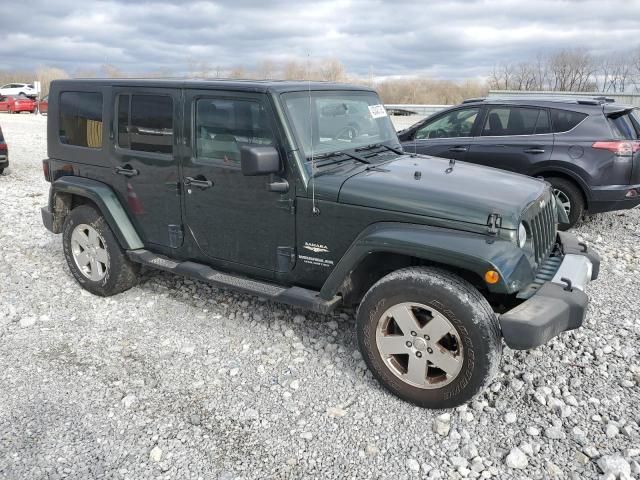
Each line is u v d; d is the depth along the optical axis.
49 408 3.40
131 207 4.66
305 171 3.66
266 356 4.00
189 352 4.07
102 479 2.83
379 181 3.54
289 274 3.91
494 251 3.09
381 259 3.70
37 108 30.08
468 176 3.80
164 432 3.19
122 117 4.55
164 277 5.48
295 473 2.88
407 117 23.44
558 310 3.08
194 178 4.16
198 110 4.05
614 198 6.87
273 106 3.66
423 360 3.30
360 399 3.50
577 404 3.44
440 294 3.14
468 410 3.38
